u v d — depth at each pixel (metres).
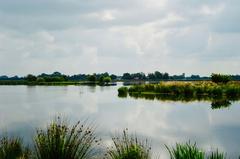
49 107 35.53
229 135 18.81
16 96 56.81
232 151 14.55
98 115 28.09
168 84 60.09
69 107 35.47
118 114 28.92
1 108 34.59
